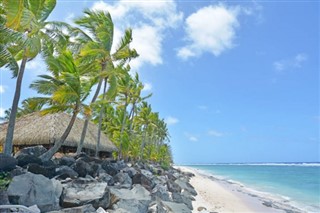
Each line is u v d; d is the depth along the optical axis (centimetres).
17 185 1083
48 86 1780
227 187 4122
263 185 4759
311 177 6731
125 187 1667
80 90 1881
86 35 2511
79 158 1916
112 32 2616
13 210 963
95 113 3903
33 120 2605
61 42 1948
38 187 1112
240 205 2423
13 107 1666
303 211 2370
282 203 2806
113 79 2562
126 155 4016
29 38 1605
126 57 2781
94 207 1212
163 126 8706
